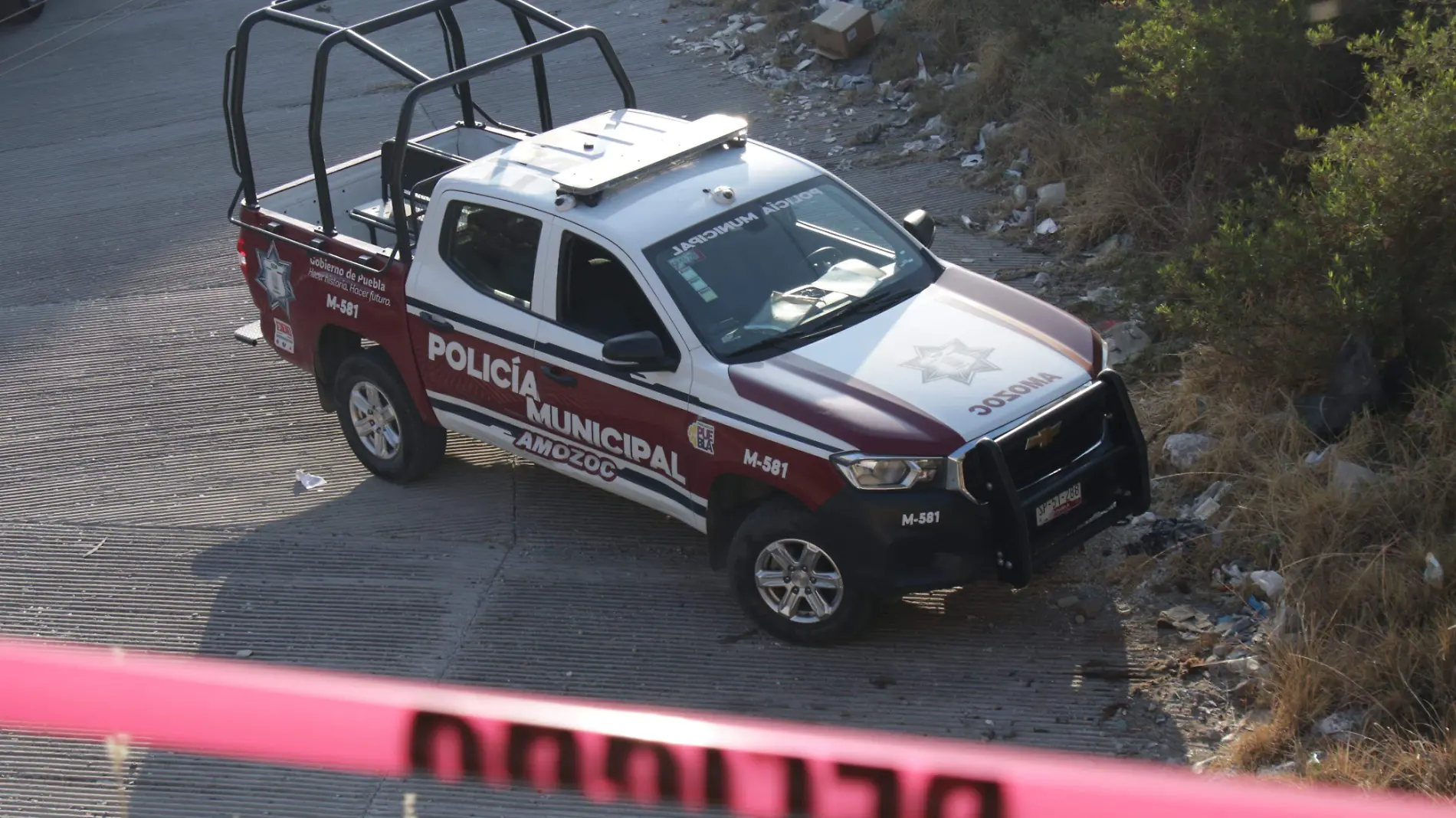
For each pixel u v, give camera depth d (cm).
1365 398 2122
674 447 1964
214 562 2325
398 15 2464
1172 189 3052
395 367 2383
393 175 2253
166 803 1739
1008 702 1775
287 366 3084
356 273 2352
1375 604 1745
